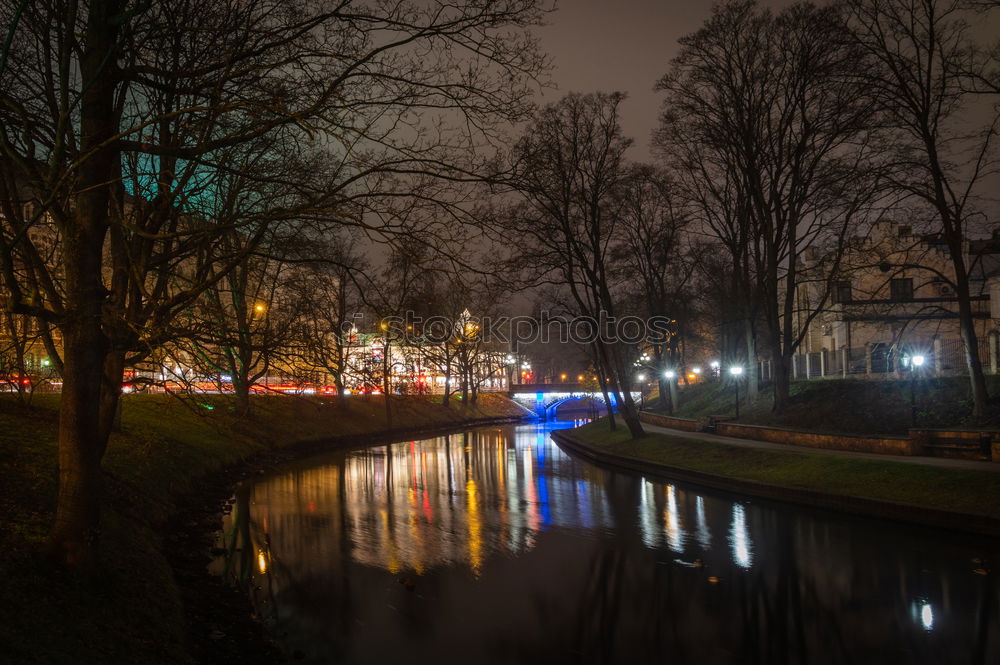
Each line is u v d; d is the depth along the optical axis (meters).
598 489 29.56
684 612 13.38
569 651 11.59
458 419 85.31
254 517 23.02
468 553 18.16
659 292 53.25
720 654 11.40
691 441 36.50
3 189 8.91
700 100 37.56
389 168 8.08
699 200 44.06
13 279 8.24
